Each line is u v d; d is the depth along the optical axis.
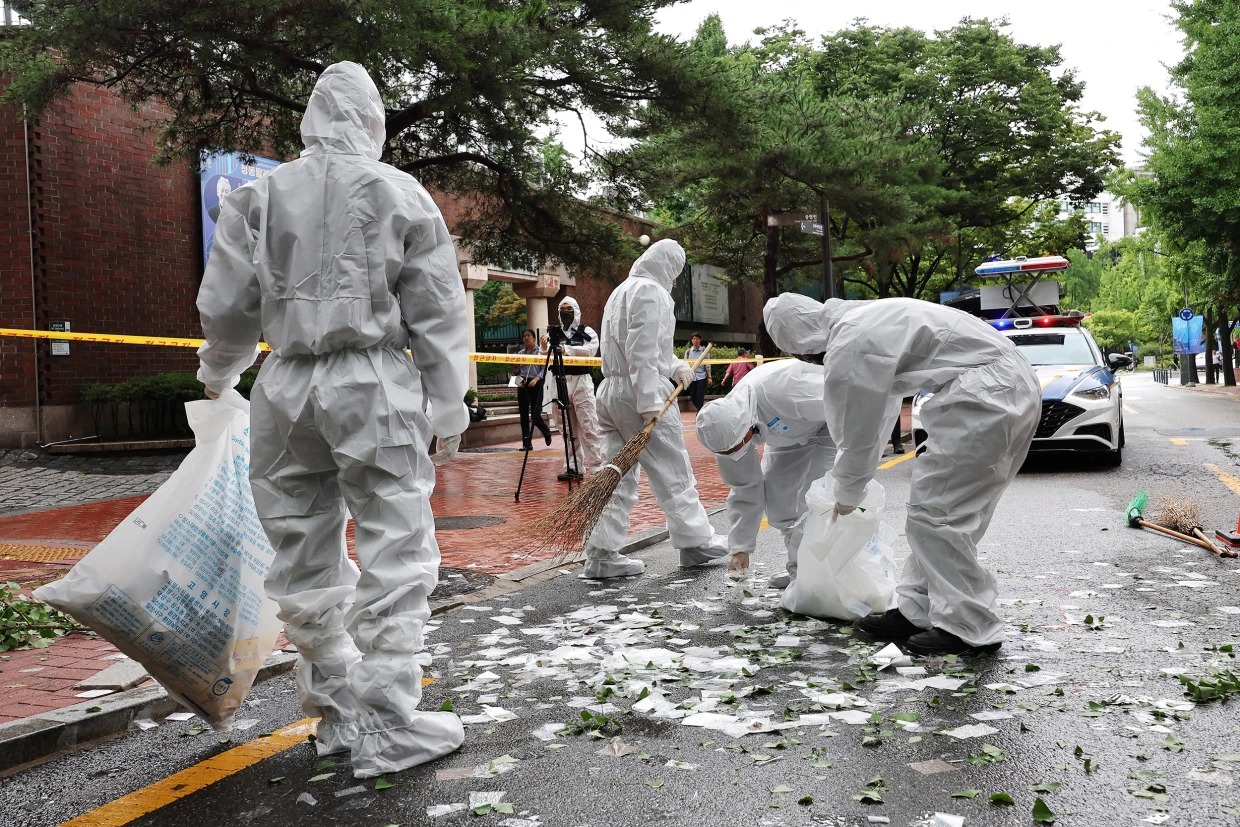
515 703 4.17
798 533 6.00
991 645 4.62
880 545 5.40
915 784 3.21
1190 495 9.58
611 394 6.94
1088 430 11.70
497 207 15.88
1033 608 5.45
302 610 3.49
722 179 18.58
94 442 15.57
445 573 7.04
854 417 4.66
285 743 3.83
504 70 10.72
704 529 7.09
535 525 5.19
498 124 12.85
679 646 4.98
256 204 3.55
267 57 10.77
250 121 14.25
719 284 38.84
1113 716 3.75
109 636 3.54
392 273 3.49
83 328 16.09
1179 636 4.81
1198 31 22.83
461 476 13.37
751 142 13.96
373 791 3.31
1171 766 3.27
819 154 18.36
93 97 16.20
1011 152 29.98
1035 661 4.48
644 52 12.43
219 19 10.32
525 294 26.08
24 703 4.18
